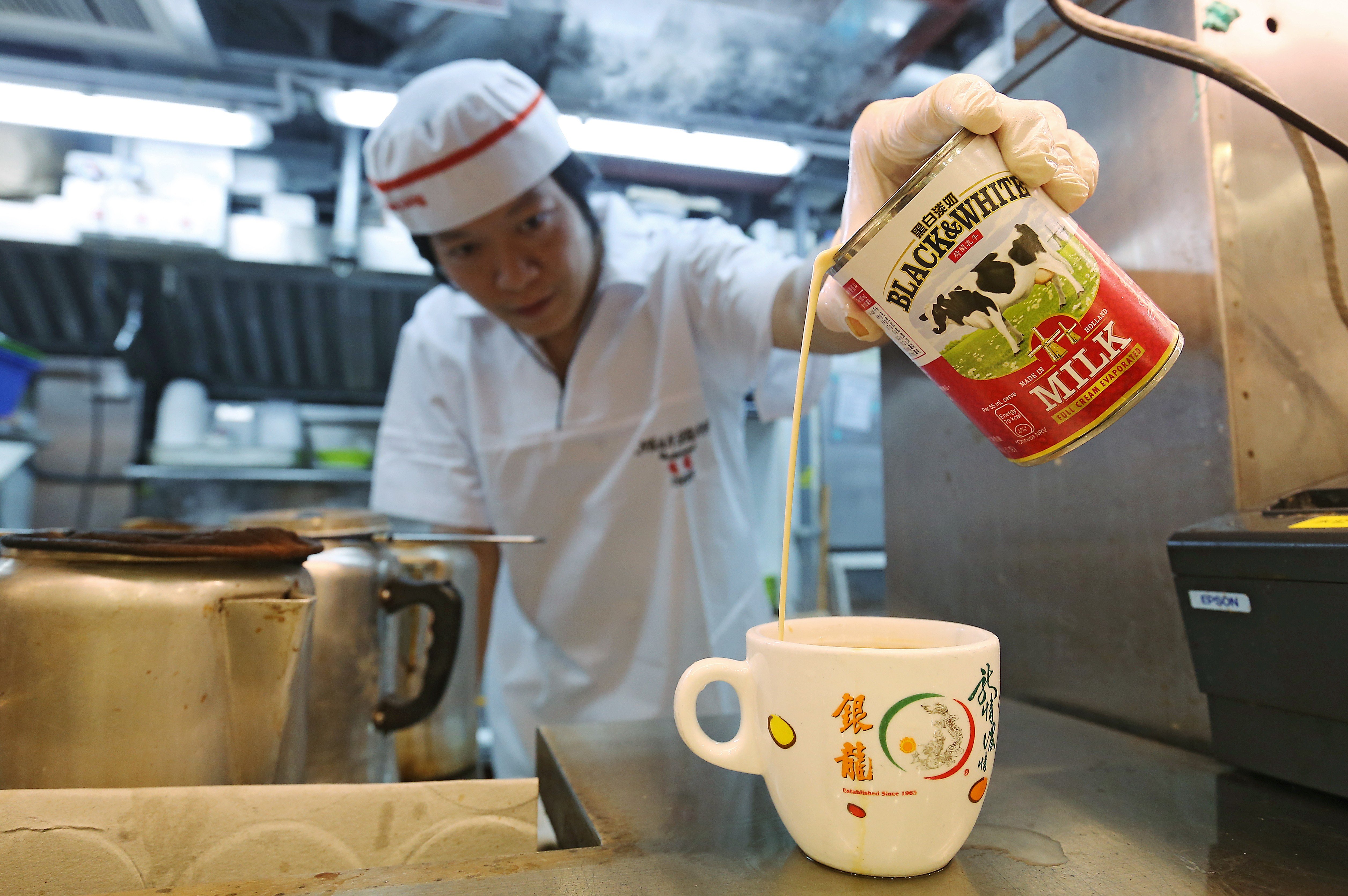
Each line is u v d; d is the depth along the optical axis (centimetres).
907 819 37
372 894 37
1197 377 61
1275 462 60
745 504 141
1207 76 56
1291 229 62
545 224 108
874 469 255
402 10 131
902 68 131
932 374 44
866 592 254
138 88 154
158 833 42
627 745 64
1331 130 66
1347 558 44
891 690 37
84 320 247
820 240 209
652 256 132
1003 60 128
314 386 275
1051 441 41
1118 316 39
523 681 142
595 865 41
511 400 135
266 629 48
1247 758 52
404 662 77
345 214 193
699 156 158
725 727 70
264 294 244
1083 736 65
